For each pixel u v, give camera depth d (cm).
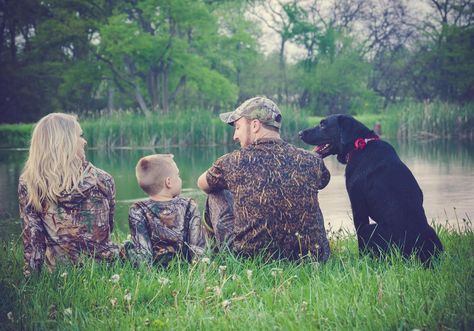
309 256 364
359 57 5166
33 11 4181
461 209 768
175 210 374
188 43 3862
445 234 505
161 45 3519
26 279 341
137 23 3850
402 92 5084
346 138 446
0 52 4250
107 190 364
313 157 371
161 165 373
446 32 4134
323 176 377
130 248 373
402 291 297
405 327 254
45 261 357
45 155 347
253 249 364
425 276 333
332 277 329
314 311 275
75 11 3822
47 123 350
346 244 488
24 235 347
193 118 2391
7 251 466
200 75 3697
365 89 5138
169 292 328
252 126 370
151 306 313
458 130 2564
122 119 2417
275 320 272
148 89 3866
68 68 3841
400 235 388
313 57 5122
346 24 5238
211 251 392
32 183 346
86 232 356
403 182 402
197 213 382
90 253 357
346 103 5406
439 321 255
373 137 444
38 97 4078
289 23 5125
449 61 4206
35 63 4122
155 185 373
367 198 415
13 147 2630
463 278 321
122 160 1720
